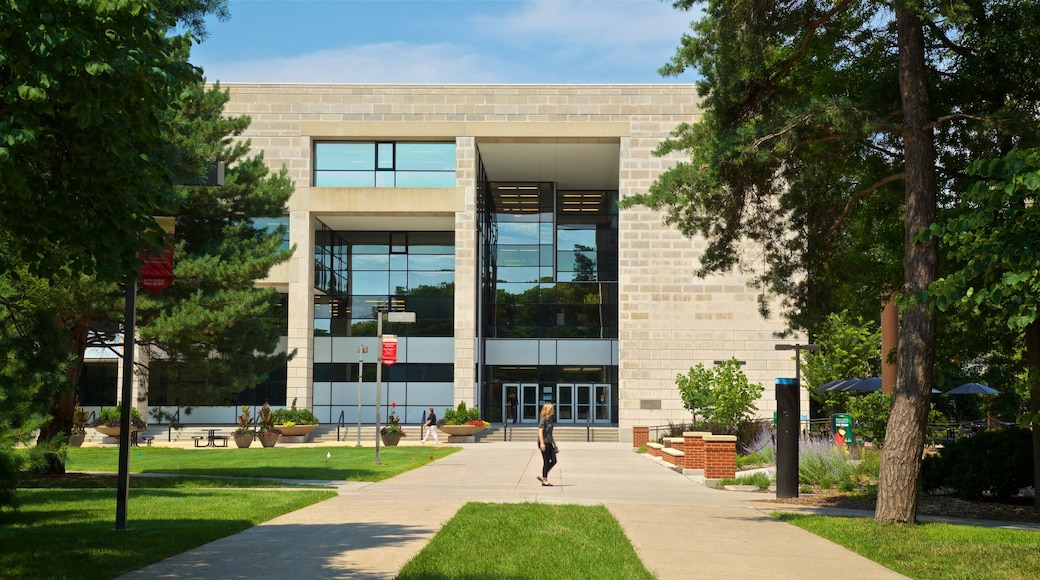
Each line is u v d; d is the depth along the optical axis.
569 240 58.41
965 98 16.53
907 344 14.38
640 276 49.81
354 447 41.31
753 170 15.93
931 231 9.20
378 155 51.09
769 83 16.81
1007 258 8.52
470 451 38.47
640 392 49.34
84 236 9.39
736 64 15.97
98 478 22.92
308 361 49.81
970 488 18.56
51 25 7.96
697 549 10.92
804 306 18.30
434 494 18.38
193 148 24.62
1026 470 18.12
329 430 50.72
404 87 50.59
